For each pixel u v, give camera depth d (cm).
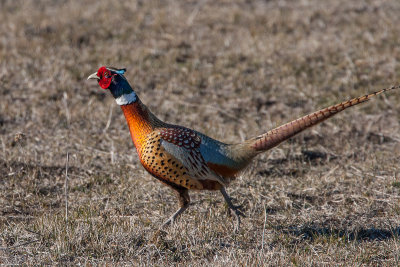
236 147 895
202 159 878
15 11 2175
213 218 969
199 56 1805
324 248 873
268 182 1134
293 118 1434
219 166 888
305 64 1730
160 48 1862
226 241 895
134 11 2173
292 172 1196
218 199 1057
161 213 995
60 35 1923
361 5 2217
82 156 1239
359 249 868
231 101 1541
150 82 1633
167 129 879
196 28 2025
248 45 1869
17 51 1783
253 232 927
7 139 1301
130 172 1172
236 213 921
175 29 2008
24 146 1272
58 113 1441
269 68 1723
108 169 1187
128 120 893
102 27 2008
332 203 1048
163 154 868
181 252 856
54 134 1345
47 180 1130
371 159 1237
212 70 1711
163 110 1484
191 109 1505
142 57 1778
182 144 869
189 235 889
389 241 893
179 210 916
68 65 1708
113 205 1024
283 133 878
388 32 1945
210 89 1611
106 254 843
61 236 871
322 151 1291
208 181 898
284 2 2298
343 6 2219
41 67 1692
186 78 1659
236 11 2147
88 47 1853
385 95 1541
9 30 1958
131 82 1622
